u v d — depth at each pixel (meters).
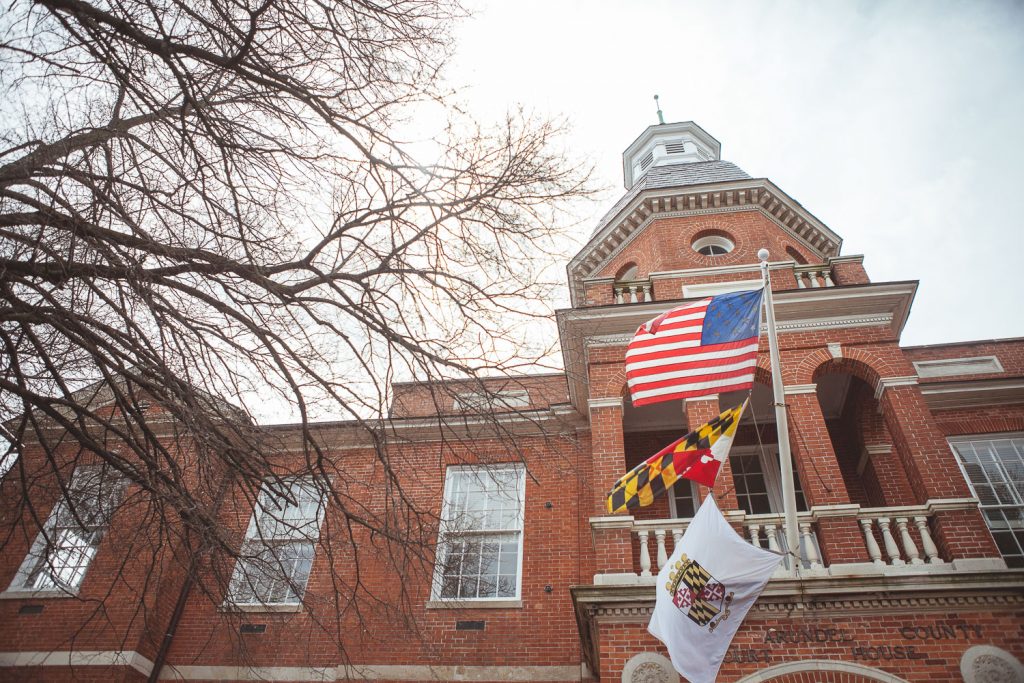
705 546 10.22
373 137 8.71
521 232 9.21
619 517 12.05
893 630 10.35
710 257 18.56
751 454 16.33
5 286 7.71
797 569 10.79
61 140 7.79
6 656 14.44
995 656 9.94
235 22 8.69
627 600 11.05
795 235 20.73
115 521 11.13
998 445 15.62
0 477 9.34
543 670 13.43
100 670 14.04
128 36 8.30
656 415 16.81
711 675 9.48
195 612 15.38
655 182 23.69
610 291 16.98
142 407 10.45
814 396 13.58
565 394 17.56
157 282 8.33
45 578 15.46
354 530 15.98
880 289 14.56
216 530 8.64
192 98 7.93
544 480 16.12
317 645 14.40
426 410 17.52
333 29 8.77
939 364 17.77
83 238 7.82
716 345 11.87
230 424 8.84
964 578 10.48
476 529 15.25
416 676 13.71
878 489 14.89
